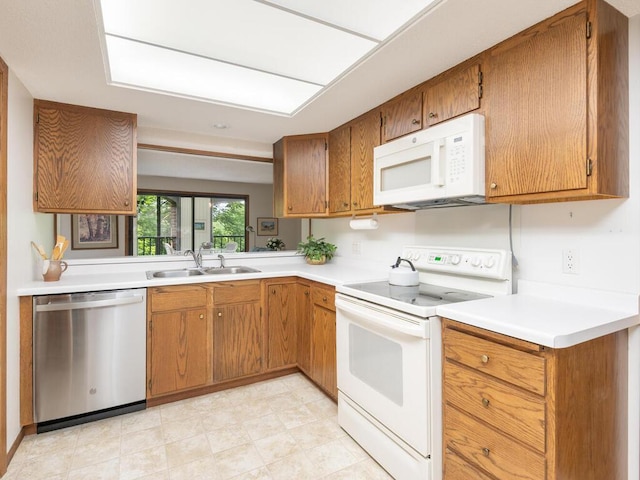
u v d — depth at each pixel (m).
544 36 1.41
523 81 1.48
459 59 1.74
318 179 2.96
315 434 2.05
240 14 1.44
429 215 2.32
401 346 1.62
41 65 1.79
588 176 1.27
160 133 2.92
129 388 2.27
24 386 1.97
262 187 3.66
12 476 1.69
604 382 1.29
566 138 1.33
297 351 2.86
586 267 1.53
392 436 1.69
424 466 1.50
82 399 2.13
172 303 2.39
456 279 1.99
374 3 1.35
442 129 1.74
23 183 2.02
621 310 1.41
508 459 1.24
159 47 1.68
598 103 1.26
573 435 1.17
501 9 1.35
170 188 3.41
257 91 2.19
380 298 1.76
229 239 3.58
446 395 1.50
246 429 2.10
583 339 1.16
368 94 2.18
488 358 1.31
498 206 1.88
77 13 1.38
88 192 2.38
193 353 2.47
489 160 1.62
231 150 3.19
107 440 1.99
